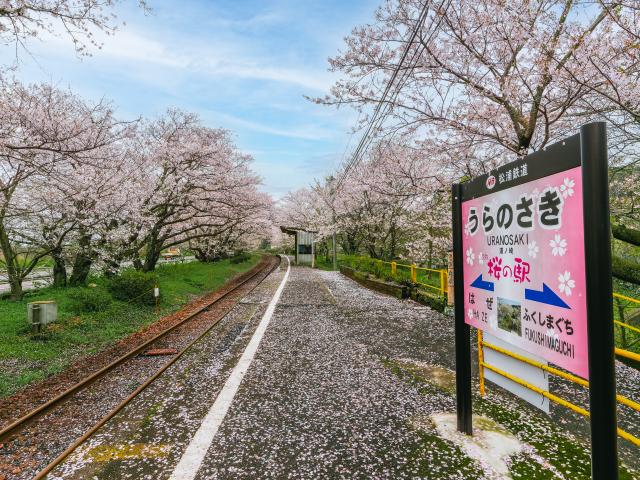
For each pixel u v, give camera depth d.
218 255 34.53
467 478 3.11
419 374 5.60
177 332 9.00
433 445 3.62
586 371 2.28
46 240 12.16
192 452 3.57
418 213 14.55
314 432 3.92
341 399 4.73
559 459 3.37
